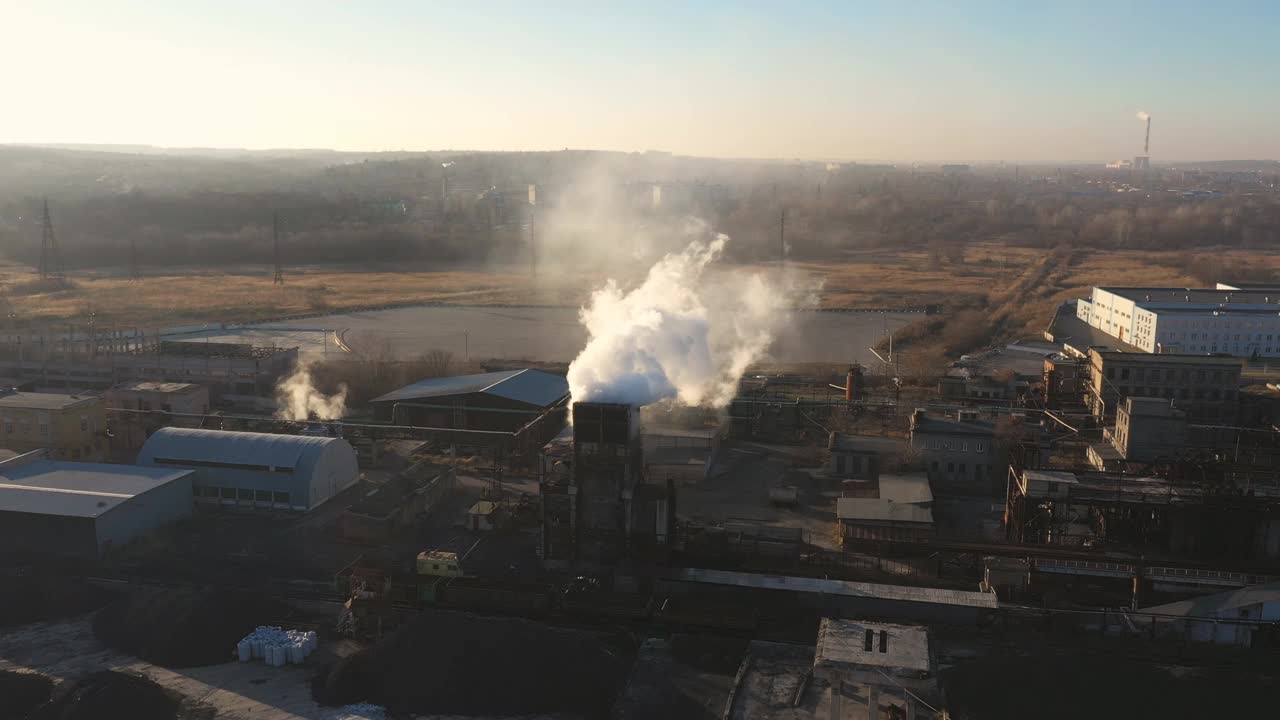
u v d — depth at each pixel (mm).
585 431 68938
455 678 53688
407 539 76750
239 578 68312
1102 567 66312
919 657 45156
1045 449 81812
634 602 63250
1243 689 52250
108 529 71500
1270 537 70938
